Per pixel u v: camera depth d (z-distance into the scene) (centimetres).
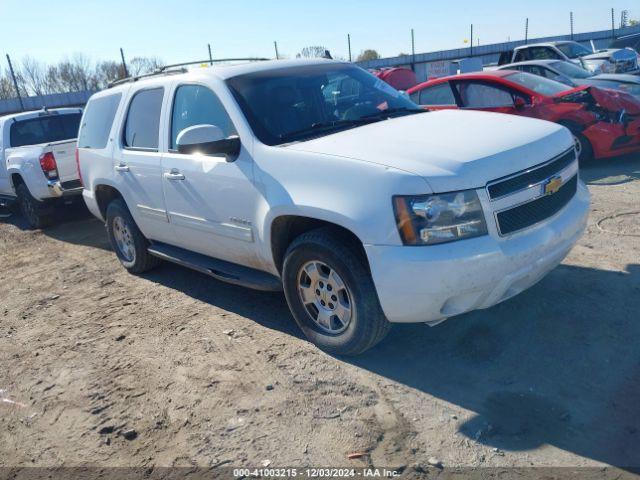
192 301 529
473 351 378
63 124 1012
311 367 384
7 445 344
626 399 313
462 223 320
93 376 410
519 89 851
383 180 330
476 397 331
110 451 325
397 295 332
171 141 491
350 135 393
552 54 1561
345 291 373
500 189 331
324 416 330
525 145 354
